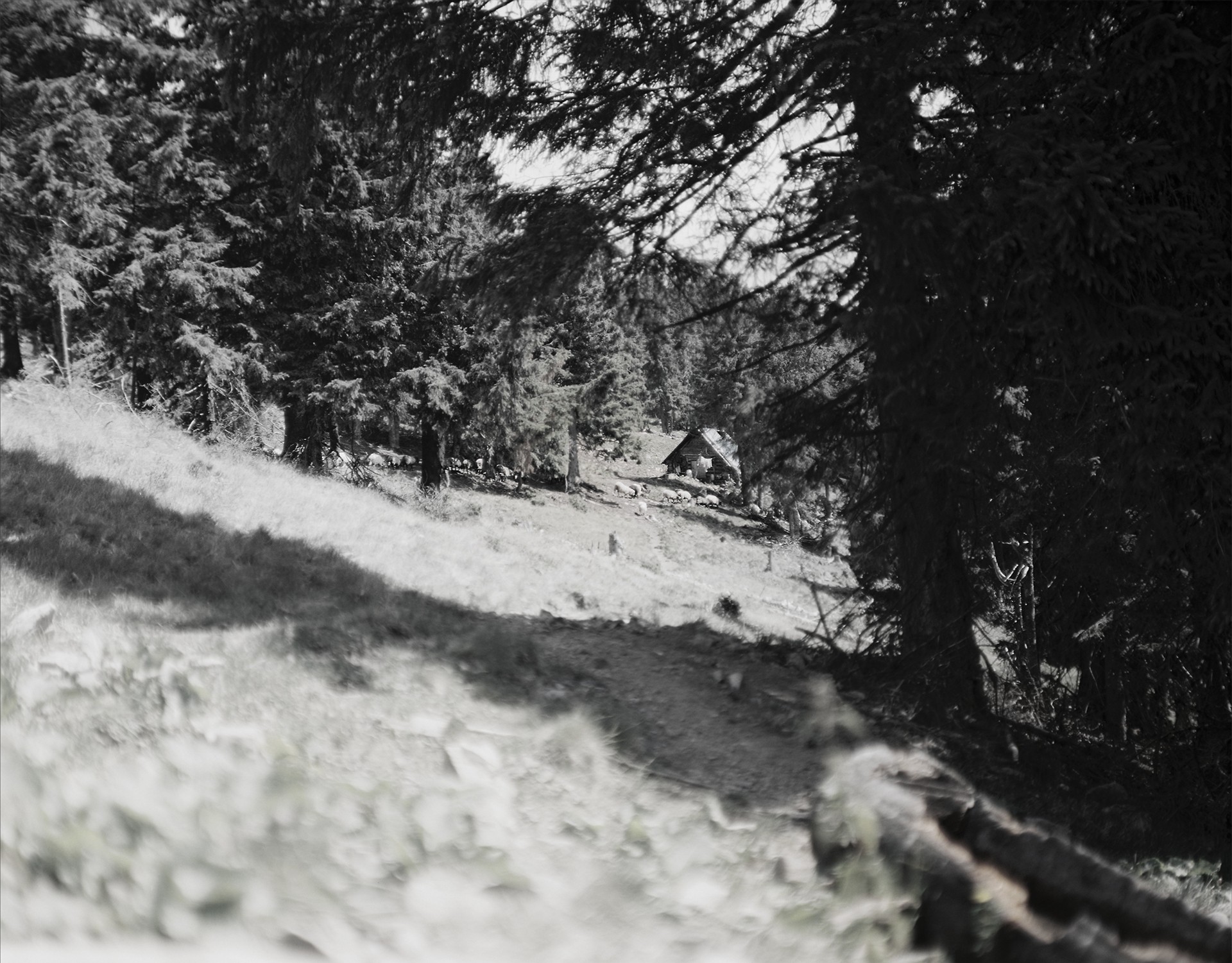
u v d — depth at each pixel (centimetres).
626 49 841
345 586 839
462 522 2119
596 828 393
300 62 852
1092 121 624
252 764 353
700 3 849
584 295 930
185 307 2055
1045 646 877
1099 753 820
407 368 2498
